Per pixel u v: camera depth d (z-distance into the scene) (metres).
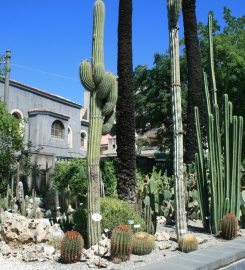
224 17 23.06
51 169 14.37
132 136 9.77
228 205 8.12
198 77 12.09
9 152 13.16
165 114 23.06
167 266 5.48
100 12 6.52
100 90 6.40
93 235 6.38
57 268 5.50
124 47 10.23
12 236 6.50
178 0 7.41
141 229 7.22
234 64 20.22
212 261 5.83
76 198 9.10
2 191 12.00
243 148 18.25
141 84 24.02
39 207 9.66
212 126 8.31
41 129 30.31
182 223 7.25
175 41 7.54
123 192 9.48
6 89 22.19
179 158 7.42
